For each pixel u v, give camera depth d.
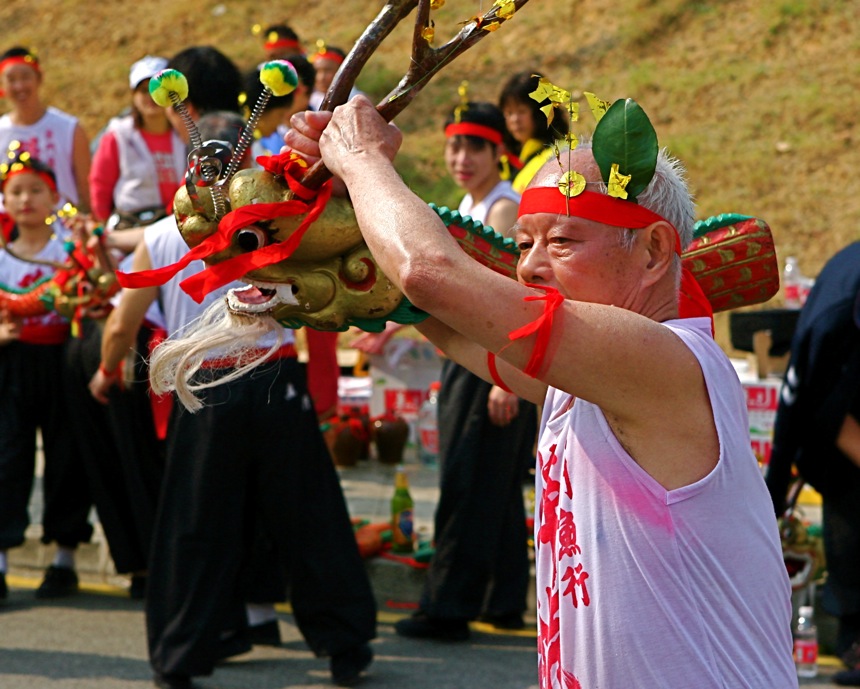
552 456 2.00
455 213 2.41
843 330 4.33
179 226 2.20
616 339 1.82
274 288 2.23
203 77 5.05
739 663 1.91
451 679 4.83
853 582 4.58
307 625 4.64
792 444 4.55
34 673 4.94
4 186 5.79
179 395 2.21
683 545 1.87
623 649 1.88
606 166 1.91
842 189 12.09
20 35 17.67
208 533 4.39
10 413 5.75
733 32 14.84
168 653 4.42
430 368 7.88
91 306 5.27
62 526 5.98
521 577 5.34
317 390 6.46
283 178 2.16
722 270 2.44
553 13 15.97
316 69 6.79
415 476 7.46
